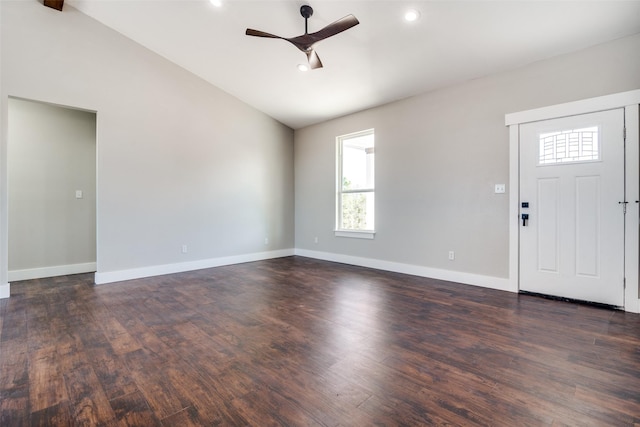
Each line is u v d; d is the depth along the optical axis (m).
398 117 4.48
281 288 3.68
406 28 3.08
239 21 3.43
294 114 5.45
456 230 3.89
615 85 2.82
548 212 3.21
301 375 1.78
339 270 4.69
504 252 3.50
